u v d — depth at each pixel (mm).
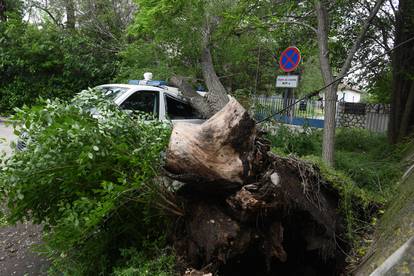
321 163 3344
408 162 4496
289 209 2463
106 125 2525
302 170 2764
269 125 6145
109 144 2463
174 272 2523
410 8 6184
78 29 12180
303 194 2635
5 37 10867
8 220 2539
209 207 2588
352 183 3248
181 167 2408
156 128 2873
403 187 3432
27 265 3268
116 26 12039
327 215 2793
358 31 6723
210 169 2361
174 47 8148
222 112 2541
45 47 10602
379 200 3383
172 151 2398
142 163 2445
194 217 2619
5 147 4996
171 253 2715
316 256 2861
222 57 8977
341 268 2744
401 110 6836
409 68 6688
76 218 2139
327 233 2689
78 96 2783
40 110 2354
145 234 2934
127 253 2705
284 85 6500
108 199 2232
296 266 2898
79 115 2475
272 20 5801
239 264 2730
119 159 2469
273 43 8852
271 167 2514
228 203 2439
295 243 2824
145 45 8219
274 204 2338
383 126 10273
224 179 2383
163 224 2908
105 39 12219
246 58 9109
